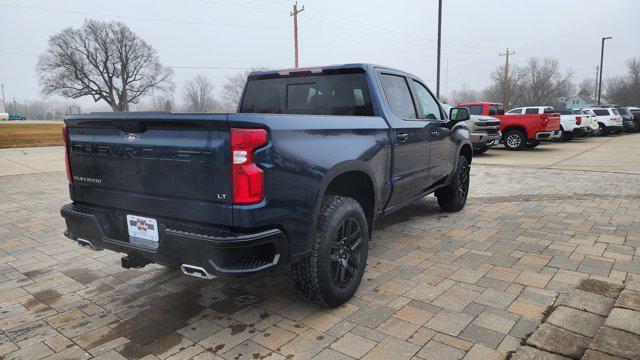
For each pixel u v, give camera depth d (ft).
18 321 10.09
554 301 10.55
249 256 8.13
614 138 76.18
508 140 54.80
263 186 8.05
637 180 28.66
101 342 9.12
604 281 11.22
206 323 9.84
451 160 17.98
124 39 233.96
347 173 10.67
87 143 10.03
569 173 32.71
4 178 31.12
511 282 11.73
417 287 11.51
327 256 9.63
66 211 10.32
